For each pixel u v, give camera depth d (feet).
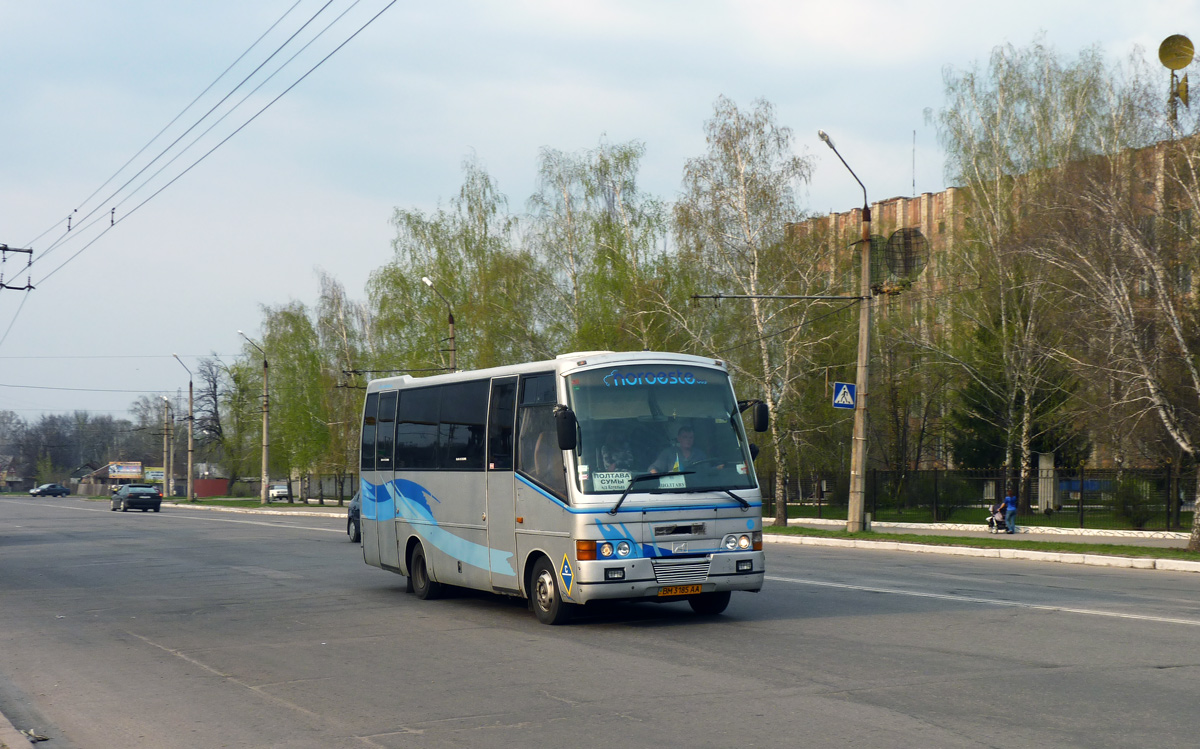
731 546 39.55
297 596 53.01
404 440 53.93
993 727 22.41
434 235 185.78
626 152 155.74
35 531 130.72
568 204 158.10
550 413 40.81
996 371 131.54
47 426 552.41
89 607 49.85
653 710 25.02
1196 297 78.79
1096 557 69.67
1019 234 103.50
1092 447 121.90
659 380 40.86
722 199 118.52
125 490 216.33
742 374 121.39
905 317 148.46
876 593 49.47
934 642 34.01
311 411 238.89
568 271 157.99
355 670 31.71
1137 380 77.66
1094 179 81.87
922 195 229.86
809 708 24.67
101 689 30.04
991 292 130.52
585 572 37.76
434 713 25.48
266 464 230.48
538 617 41.24
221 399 302.25
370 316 228.43
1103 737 21.42
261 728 24.56
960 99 139.13
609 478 38.63
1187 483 104.94
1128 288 78.33
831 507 152.46
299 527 136.26
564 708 25.58
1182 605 43.88
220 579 63.05
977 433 139.44
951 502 121.60
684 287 136.46
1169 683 26.84
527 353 157.28
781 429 119.65
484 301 160.45
